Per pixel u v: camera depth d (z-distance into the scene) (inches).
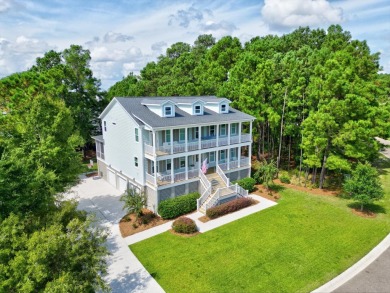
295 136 1333.7
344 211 904.9
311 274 594.2
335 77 991.0
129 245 720.3
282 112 1242.6
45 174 648.4
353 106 978.1
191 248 700.0
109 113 1112.8
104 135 1192.2
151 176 904.9
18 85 1208.8
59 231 435.2
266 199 1016.9
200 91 1556.3
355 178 885.2
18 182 503.2
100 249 479.8
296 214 885.2
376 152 1159.0
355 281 570.6
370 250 679.7
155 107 985.5
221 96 1379.2
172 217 870.4
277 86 1224.2
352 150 984.3
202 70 1940.2
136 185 980.6
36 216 528.7
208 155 1120.2
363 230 776.9
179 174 946.1
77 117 1563.7
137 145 942.4
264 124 1341.0
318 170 1333.7
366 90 1152.2
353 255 659.4
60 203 658.2
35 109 782.5
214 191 973.8
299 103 1144.8
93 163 1571.1
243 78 1390.3
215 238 746.2
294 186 1154.0
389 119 1295.5
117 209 951.6
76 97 1592.0
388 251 674.2
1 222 428.5
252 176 1204.5
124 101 1029.2
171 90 1701.5
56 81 1475.1
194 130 1067.9
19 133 771.4
